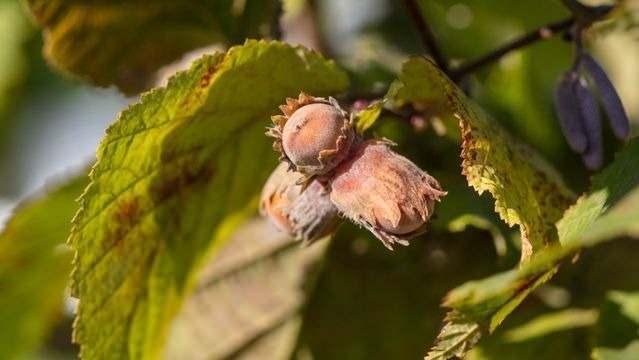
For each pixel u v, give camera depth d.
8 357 0.82
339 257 0.75
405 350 0.75
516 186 0.64
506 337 0.72
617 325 0.69
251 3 0.74
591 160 0.68
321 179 0.64
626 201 0.65
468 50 0.79
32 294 0.80
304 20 0.81
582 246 0.64
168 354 0.76
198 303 0.76
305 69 0.67
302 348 0.76
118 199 0.67
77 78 0.75
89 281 0.68
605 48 0.82
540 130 0.77
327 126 0.63
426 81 0.66
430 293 0.74
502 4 0.78
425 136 0.71
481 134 0.64
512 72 0.78
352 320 0.75
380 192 0.62
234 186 0.70
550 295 0.73
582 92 0.68
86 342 0.68
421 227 0.63
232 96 0.67
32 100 0.99
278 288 0.76
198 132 0.67
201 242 0.71
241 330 0.76
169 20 0.74
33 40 0.95
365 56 0.78
